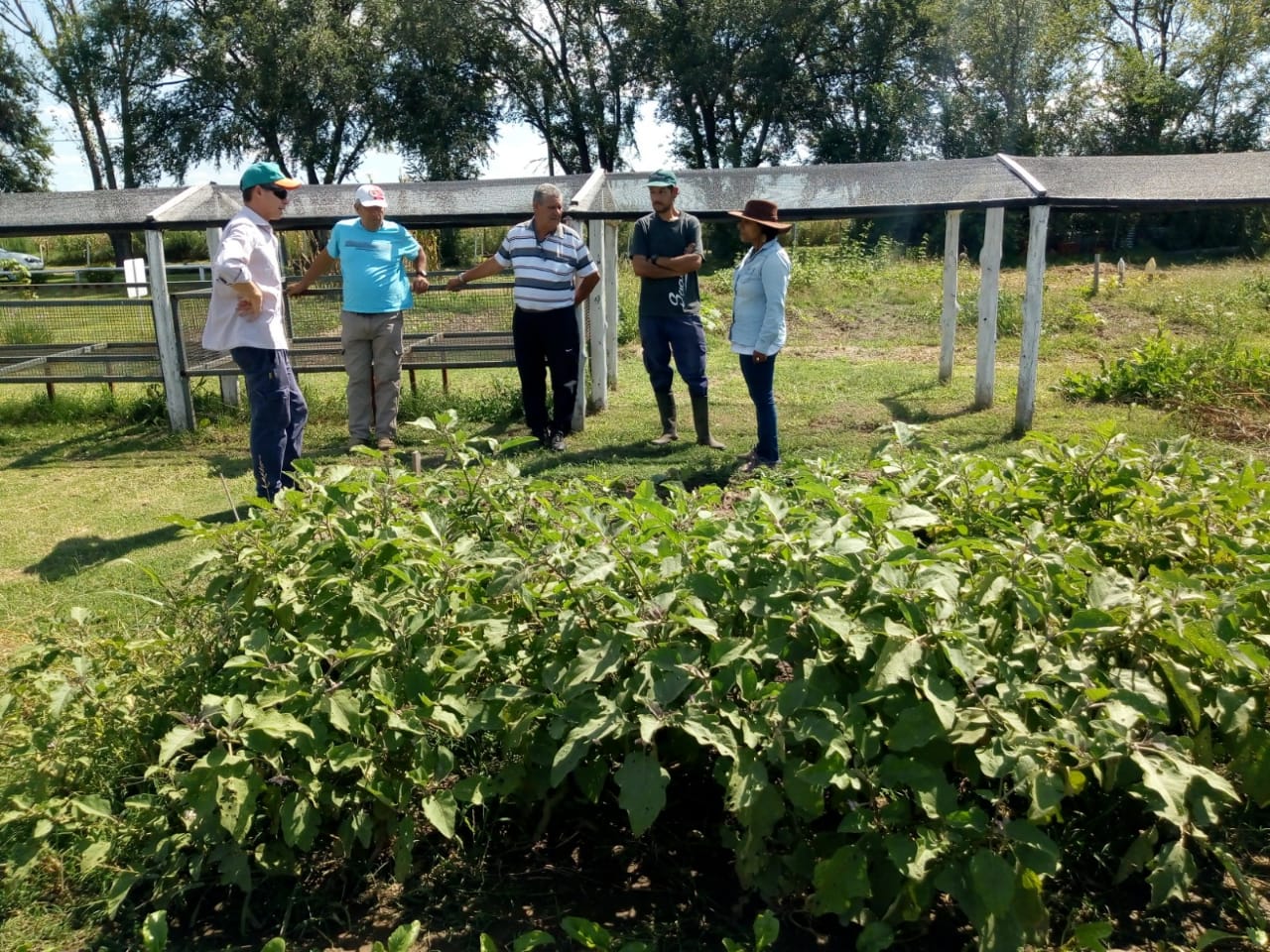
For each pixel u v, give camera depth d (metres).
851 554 2.96
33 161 43.41
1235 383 9.19
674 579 3.17
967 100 38.97
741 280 7.20
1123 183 8.85
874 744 2.67
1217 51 36.72
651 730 2.62
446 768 2.89
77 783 3.24
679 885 3.08
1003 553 3.19
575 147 43.88
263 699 2.92
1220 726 2.80
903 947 2.85
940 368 11.05
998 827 2.58
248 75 38.25
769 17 39.16
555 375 8.27
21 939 2.89
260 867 3.04
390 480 3.88
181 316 9.20
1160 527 3.85
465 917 2.98
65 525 6.68
